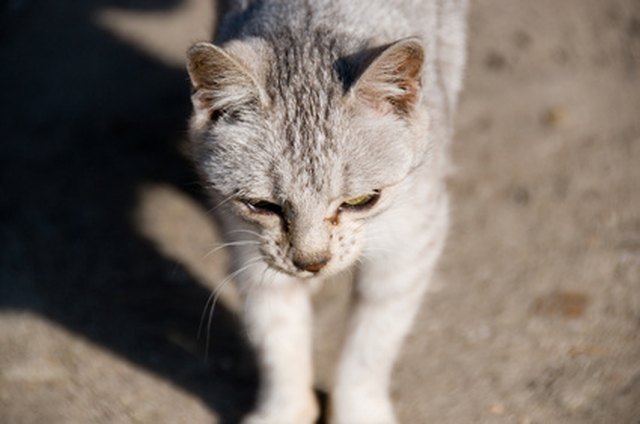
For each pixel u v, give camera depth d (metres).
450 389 6.02
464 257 6.90
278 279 5.54
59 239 7.21
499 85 8.21
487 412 5.85
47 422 5.88
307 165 4.96
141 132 8.02
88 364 6.27
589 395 5.90
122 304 6.71
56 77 8.51
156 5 9.12
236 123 5.10
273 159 5.01
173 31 8.85
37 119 8.15
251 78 4.94
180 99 8.24
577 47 8.55
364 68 4.96
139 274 6.94
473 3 8.99
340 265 5.16
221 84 5.02
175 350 6.39
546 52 8.50
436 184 5.58
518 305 6.53
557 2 9.00
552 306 6.50
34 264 7.02
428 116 5.33
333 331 6.49
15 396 6.05
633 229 7.00
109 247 7.14
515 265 6.82
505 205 7.27
